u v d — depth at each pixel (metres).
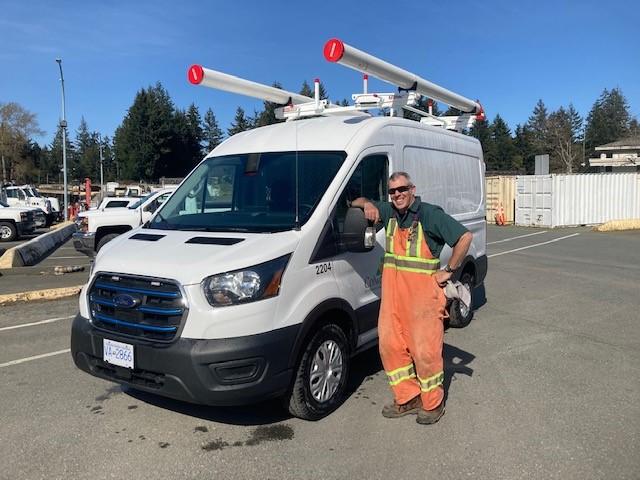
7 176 94.38
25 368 5.77
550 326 7.36
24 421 4.46
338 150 4.94
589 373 5.50
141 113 91.94
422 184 6.10
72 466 3.75
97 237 12.61
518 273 11.99
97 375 4.23
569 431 4.21
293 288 4.11
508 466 3.71
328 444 4.04
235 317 3.78
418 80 5.98
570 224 25.09
